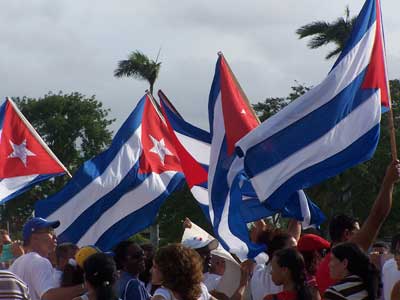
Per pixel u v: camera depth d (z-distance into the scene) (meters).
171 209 45.81
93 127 73.00
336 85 11.25
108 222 13.91
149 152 14.33
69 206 13.78
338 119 11.22
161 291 7.81
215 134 12.80
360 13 11.59
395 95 44.66
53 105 73.38
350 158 11.15
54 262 11.20
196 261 7.82
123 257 9.59
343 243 8.88
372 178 41.22
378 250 12.47
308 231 12.30
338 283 8.77
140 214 14.06
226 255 10.95
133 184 14.09
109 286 8.16
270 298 9.00
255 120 12.95
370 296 8.72
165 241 46.34
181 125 14.14
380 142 41.78
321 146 11.16
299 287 8.92
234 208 11.92
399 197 39.84
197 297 7.81
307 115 11.21
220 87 13.02
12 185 15.00
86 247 9.48
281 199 11.09
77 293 9.75
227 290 10.86
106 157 14.17
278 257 8.95
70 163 73.31
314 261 9.86
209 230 45.22
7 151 15.03
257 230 12.23
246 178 12.03
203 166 13.81
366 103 11.30
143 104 14.47
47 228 10.65
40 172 15.07
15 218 64.69
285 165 11.12
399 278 9.80
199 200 13.70
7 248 12.91
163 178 14.27
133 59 57.53
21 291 9.06
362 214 41.50
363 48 11.46
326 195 41.72
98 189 13.89
